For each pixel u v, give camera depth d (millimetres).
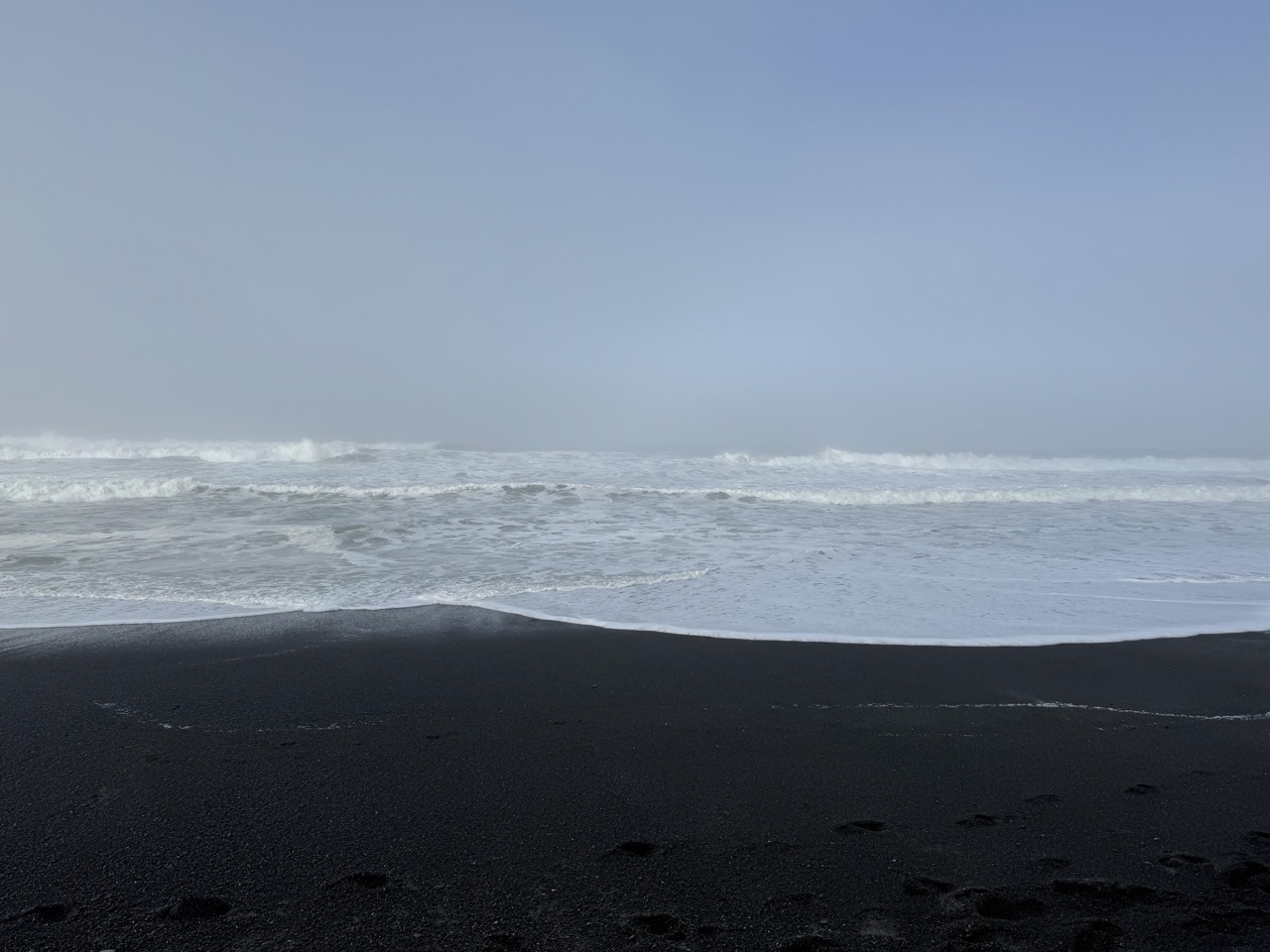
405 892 2271
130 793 2895
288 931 2061
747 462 19031
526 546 8281
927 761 3330
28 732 3469
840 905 2232
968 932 2104
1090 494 13625
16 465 15836
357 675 4336
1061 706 4023
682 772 3189
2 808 2756
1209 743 3566
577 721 3732
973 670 4594
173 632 5113
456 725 3662
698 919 2154
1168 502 13508
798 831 2691
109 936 2020
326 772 3125
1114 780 3148
